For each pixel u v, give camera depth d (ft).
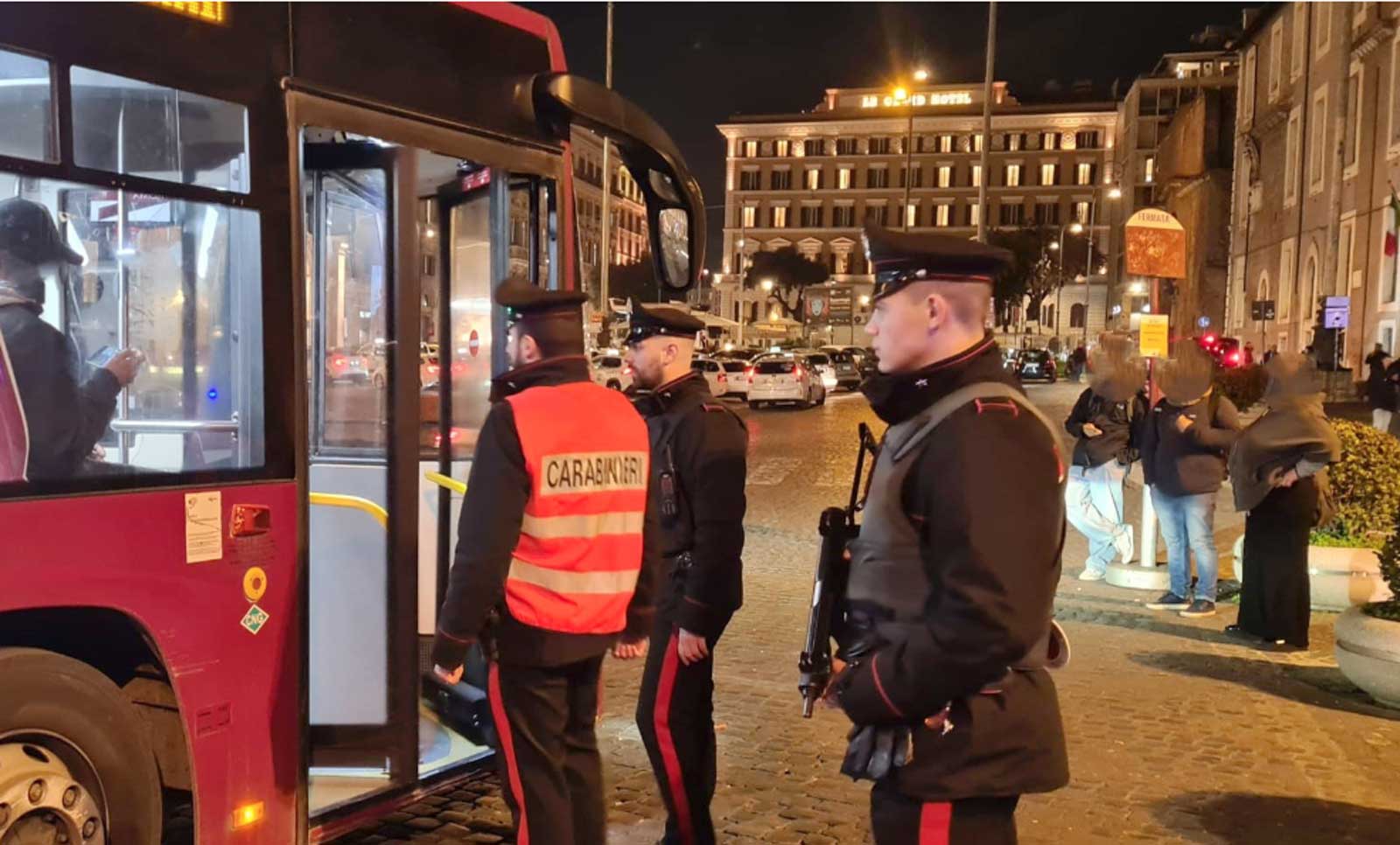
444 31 13.52
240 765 11.32
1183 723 19.76
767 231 367.25
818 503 47.14
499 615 10.93
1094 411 31.83
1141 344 32.09
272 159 11.53
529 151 14.66
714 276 367.25
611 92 15.05
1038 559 7.24
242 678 11.32
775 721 19.47
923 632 7.41
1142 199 293.43
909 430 7.82
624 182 317.22
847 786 16.52
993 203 353.51
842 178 362.53
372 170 13.82
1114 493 31.68
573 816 11.37
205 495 10.96
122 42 10.24
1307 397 24.25
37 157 9.83
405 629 13.66
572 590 10.92
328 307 14.70
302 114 11.80
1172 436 27.73
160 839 10.94
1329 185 138.10
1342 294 133.28
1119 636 25.94
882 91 379.55
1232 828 15.30
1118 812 15.83
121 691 10.71
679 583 12.55
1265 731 19.36
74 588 9.97
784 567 33.83
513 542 10.54
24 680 9.87
